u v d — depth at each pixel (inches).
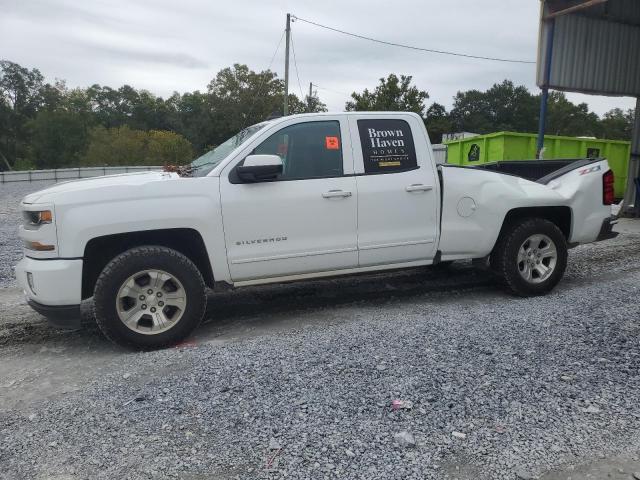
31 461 108.9
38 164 3041.3
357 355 158.2
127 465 106.3
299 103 2223.2
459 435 113.7
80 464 107.3
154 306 174.6
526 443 110.7
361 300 226.4
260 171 179.3
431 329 180.7
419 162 207.9
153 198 174.1
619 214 504.7
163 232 180.7
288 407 127.0
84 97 3540.8
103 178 192.7
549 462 104.7
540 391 132.3
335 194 192.9
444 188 209.3
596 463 104.2
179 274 174.6
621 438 112.1
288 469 103.5
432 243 209.9
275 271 191.3
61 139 2979.8
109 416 126.4
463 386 135.7
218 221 180.5
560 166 258.2
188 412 126.6
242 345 172.4
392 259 206.4
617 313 191.5
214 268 182.7
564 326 179.5
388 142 204.4
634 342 162.6
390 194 200.7
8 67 3262.8
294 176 192.1
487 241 216.8
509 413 122.3
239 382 141.8
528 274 222.2
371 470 102.7
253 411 125.8
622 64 513.7
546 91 469.1
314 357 157.9
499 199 216.1
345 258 198.8
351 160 198.4
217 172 183.6
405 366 148.9
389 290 241.3
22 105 3324.3
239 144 194.1
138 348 173.3
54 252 167.3
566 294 223.6
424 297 228.2
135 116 3649.1
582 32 485.4
